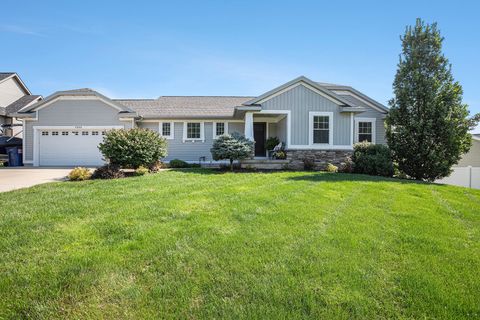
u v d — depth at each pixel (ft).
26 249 12.14
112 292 9.17
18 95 81.82
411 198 24.67
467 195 28.63
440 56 41.39
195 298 8.95
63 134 55.57
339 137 48.52
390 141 44.24
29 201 20.85
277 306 8.58
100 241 13.14
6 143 58.39
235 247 12.57
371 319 8.18
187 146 59.57
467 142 41.42
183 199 21.45
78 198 21.93
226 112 60.75
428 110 40.70
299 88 48.03
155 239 13.28
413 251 12.87
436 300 9.07
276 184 29.04
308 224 15.97
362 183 30.86
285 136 50.26
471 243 14.34
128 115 54.70
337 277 10.25
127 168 40.04
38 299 8.82
